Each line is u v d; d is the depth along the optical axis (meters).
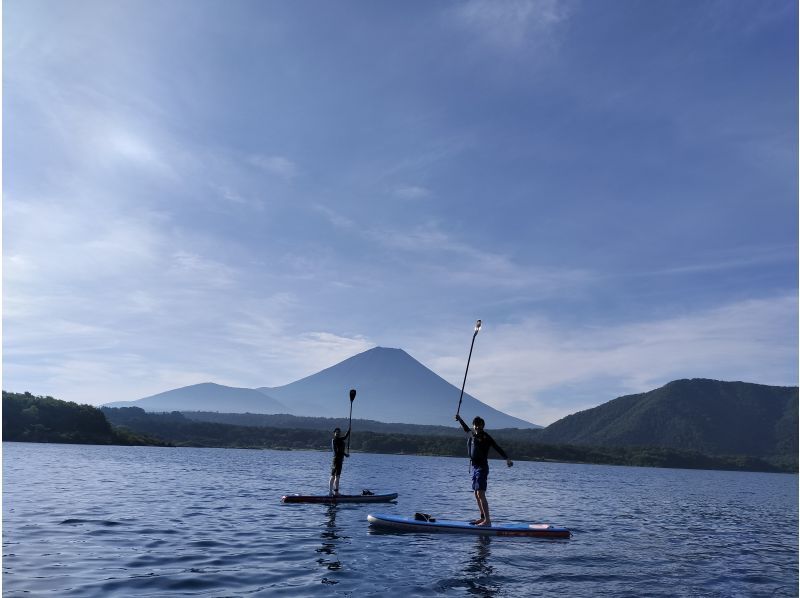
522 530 16.81
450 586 10.27
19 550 12.01
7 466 41.69
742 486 81.25
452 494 33.88
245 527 16.58
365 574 11.02
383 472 61.94
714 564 13.96
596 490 48.84
